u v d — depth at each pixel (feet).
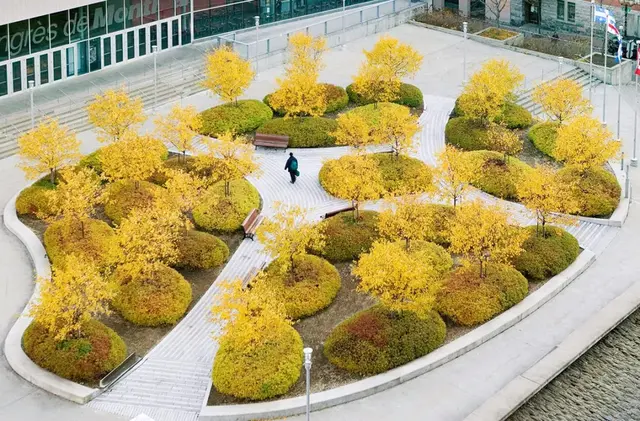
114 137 226.38
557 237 201.05
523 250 188.75
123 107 228.22
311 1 323.16
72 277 168.96
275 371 162.09
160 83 274.16
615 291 191.72
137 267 179.32
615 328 183.11
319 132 243.81
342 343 169.48
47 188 216.54
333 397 160.66
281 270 184.96
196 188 207.92
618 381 170.19
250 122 250.16
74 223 201.77
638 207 221.25
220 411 157.79
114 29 278.46
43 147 210.59
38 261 196.34
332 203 217.77
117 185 217.56
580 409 163.63
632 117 266.98
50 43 264.52
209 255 195.21
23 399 162.20
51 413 159.22
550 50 302.45
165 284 184.34
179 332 178.19
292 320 178.81
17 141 228.43
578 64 294.05
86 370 164.55
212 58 250.98
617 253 204.23
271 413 157.69
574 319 183.32
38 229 207.92
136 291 181.98
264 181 227.81
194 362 170.81
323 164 228.02
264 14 312.71
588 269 199.00
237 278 191.01
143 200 211.61
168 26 291.79
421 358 169.89
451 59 301.22
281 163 235.81
